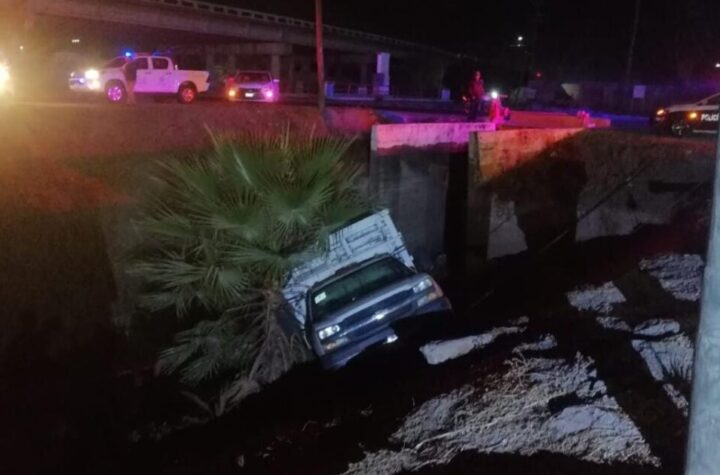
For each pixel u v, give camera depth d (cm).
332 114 2456
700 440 330
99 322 1255
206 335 985
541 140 1927
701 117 2038
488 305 1294
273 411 880
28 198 1280
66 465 898
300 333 1030
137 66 2730
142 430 940
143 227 1068
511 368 655
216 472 680
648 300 846
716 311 321
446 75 9019
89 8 5234
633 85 5106
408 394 682
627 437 502
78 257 1282
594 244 1572
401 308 1009
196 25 6166
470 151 1967
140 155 1520
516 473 477
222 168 943
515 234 1947
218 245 942
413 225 2150
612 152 1791
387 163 2078
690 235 1255
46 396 1092
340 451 596
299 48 8150
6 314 1172
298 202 916
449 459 521
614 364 629
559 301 940
